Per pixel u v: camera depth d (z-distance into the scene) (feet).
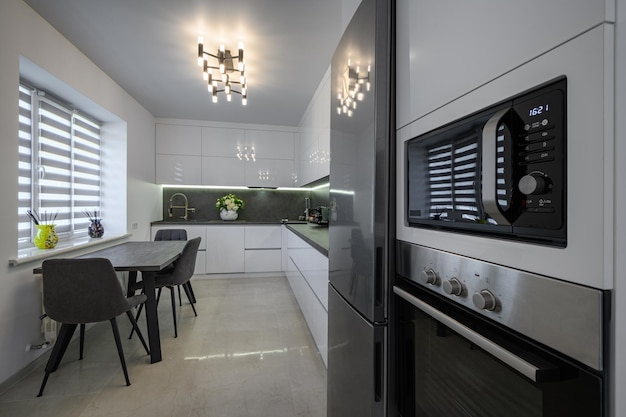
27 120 7.91
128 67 9.54
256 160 15.93
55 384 6.23
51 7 6.65
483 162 1.88
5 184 6.07
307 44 8.07
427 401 2.73
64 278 5.96
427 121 2.68
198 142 15.29
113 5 6.59
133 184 12.34
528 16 1.69
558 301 1.53
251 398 5.81
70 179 9.72
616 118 1.32
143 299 7.06
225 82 9.27
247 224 15.25
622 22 1.31
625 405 1.34
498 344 1.93
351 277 3.87
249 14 6.86
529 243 1.70
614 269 1.34
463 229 2.27
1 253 6.01
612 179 1.33
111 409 5.49
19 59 6.43
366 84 3.44
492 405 2.02
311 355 7.43
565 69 1.49
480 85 2.06
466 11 2.19
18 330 6.41
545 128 1.60
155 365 6.97
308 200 16.99
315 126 11.39
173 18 7.03
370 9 3.35
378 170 3.23
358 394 3.62
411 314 2.97
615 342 1.35
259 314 10.23
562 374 1.55
